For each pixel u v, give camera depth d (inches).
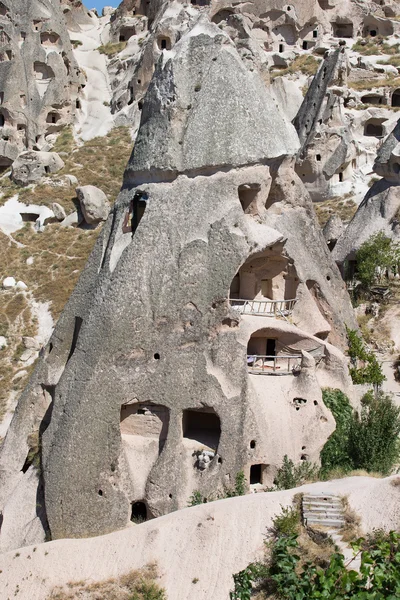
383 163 1588.3
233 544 839.7
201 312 977.5
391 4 2837.1
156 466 964.6
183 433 998.4
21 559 921.5
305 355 1019.9
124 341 977.5
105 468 962.1
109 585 860.0
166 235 992.9
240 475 951.0
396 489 843.4
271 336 1067.3
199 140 1004.6
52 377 1077.8
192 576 833.5
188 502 955.3
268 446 971.3
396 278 1501.0
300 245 1138.7
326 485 904.3
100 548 908.0
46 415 1083.3
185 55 1051.3
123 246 1027.3
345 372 1072.8
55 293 1722.4
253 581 793.6
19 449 1087.0
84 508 956.6
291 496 879.1
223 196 1001.5
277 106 1116.5
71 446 964.0
